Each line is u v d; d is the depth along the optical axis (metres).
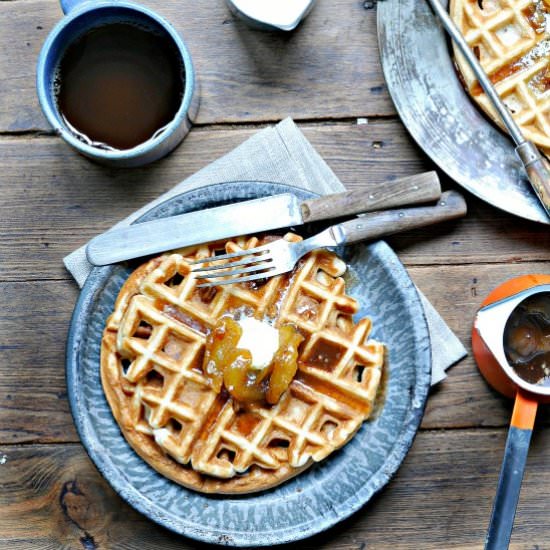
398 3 0.87
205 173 0.88
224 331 0.81
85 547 0.88
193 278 0.84
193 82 0.84
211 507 0.85
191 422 0.82
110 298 0.86
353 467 0.85
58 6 0.90
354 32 0.90
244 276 0.84
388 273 0.85
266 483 0.83
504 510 0.81
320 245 0.84
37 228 0.89
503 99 0.88
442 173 0.89
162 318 0.83
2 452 0.88
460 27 0.87
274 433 0.83
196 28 0.90
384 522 0.88
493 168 0.87
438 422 0.88
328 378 0.83
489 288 0.89
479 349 0.86
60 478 0.88
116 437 0.85
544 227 0.89
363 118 0.90
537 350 0.84
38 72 0.83
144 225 0.84
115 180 0.89
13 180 0.90
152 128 0.86
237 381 0.80
